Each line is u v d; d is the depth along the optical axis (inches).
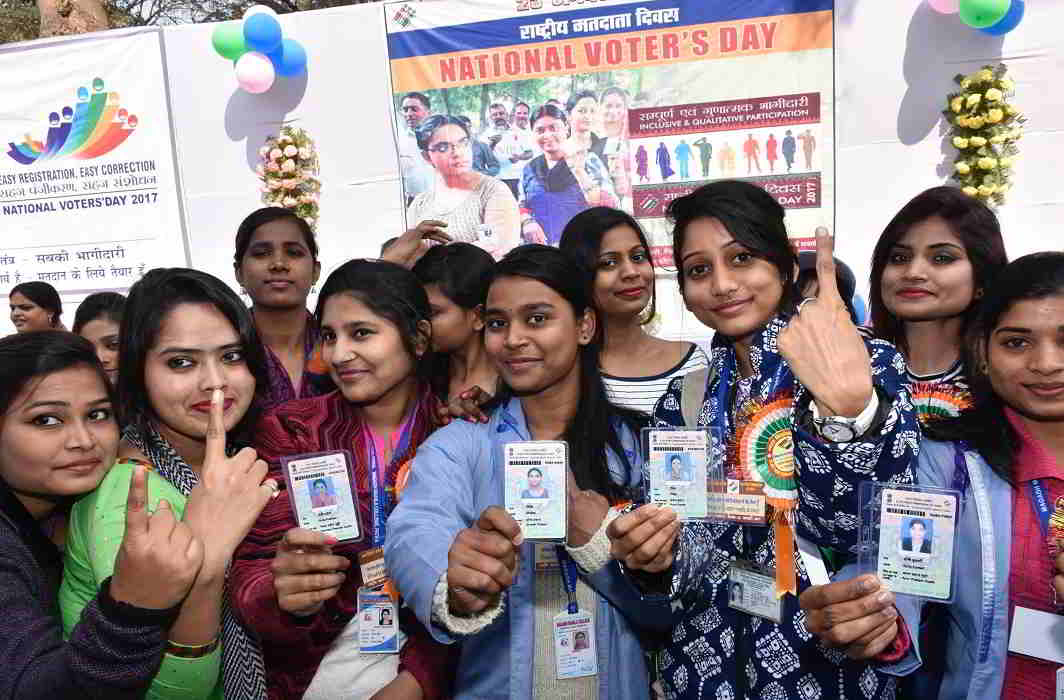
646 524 63.9
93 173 260.2
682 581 68.6
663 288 229.0
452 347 120.0
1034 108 200.4
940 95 205.6
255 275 147.5
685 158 222.7
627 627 76.3
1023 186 203.3
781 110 215.6
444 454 78.2
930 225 94.1
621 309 121.4
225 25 237.1
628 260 120.6
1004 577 65.1
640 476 79.0
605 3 221.3
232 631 72.5
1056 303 64.4
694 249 74.2
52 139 260.4
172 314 71.4
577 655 74.1
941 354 97.9
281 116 247.0
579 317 79.3
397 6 234.2
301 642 79.4
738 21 214.8
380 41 237.1
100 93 255.6
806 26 211.3
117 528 61.7
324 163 245.9
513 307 76.7
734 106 218.2
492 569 62.1
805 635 65.4
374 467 88.7
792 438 63.4
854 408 59.5
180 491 71.3
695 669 70.7
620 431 81.7
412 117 238.5
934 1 199.0
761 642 67.0
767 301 73.5
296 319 153.1
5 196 265.1
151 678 53.1
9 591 57.1
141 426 72.7
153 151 255.9
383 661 80.6
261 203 252.5
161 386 71.1
